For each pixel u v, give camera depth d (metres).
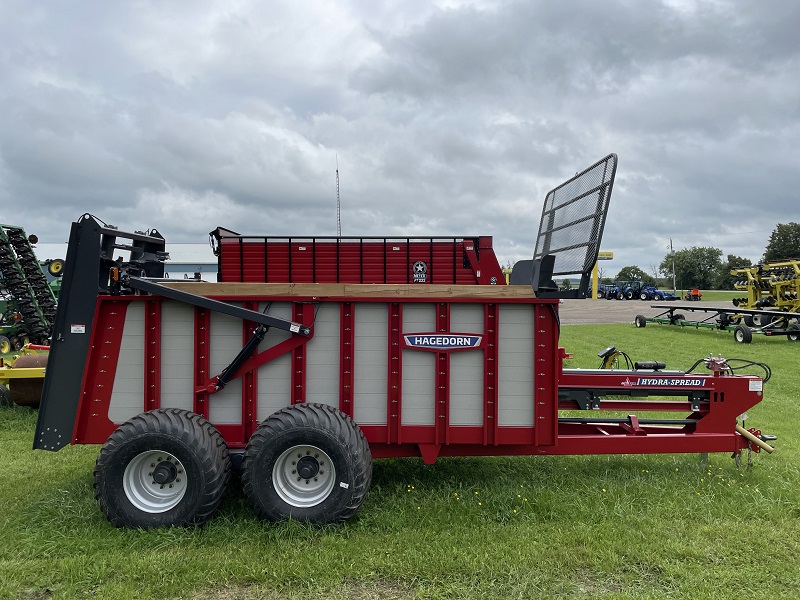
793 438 6.30
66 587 3.18
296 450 3.86
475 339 4.16
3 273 14.30
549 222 5.61
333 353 4.16
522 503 4.25
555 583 3.23
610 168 4.34
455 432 4.19
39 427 4.06
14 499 4.39
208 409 4.15
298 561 3.38
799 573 3.34
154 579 3.24
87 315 4.05
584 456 5.50
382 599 3.07
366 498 4.34
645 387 4.99
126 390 4.12
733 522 4.00
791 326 16.77
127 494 3.81
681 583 3.22
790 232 81.31
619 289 51.44
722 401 4.95
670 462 5.31
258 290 4.11
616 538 3.74
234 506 4.13
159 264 4.93
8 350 14.34
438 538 3.71
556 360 4.18
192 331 4.12
